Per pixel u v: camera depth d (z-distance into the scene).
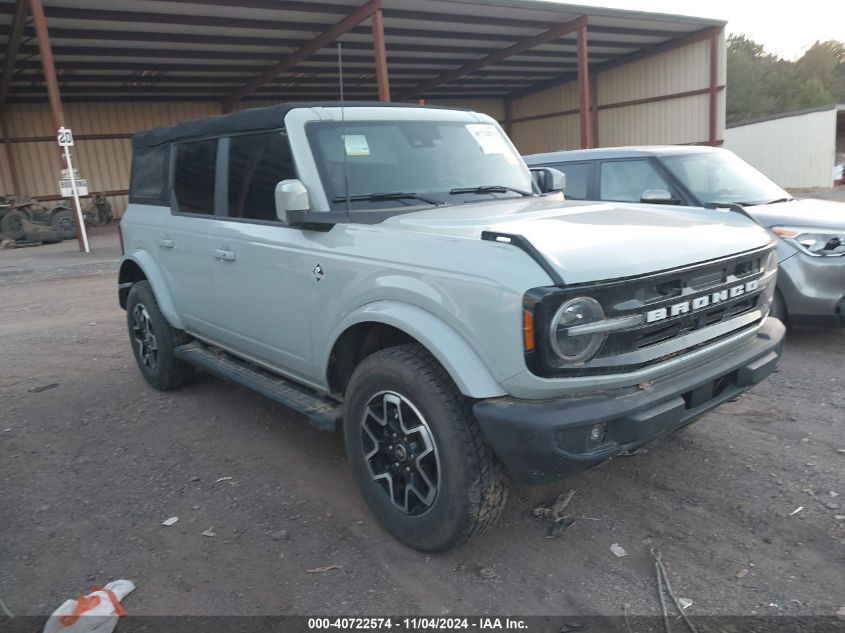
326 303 3.55
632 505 3.56
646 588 2.90
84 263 14.52
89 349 7.21
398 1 19.56
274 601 2.92
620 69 29.80
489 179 4.34
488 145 4.55
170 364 5.46
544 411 2.69
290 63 23.80
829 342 6.13
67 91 25.09
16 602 2.97
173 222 5.02
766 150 27.98
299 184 3.55
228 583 3.05
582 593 2.89
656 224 3.31
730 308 3.27
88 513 3.71
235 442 4.57
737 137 28.84
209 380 5.90
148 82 25.52
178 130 5.11
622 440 2.79
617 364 2.76
